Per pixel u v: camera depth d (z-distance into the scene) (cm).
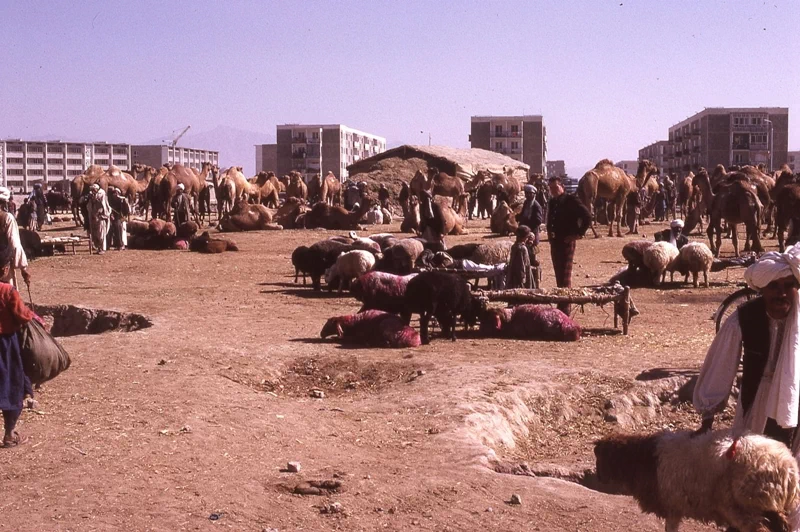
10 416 695
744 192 2306
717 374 492
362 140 15625
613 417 904
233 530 542
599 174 3003
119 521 546
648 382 962
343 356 1099
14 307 696
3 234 1073
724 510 429
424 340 1182
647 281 1816
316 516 573
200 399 866
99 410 812
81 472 636
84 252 2639
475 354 1112
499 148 14138
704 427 495
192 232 2778
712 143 12625
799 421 476
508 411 866
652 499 462
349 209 4488
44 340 730
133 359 1055
